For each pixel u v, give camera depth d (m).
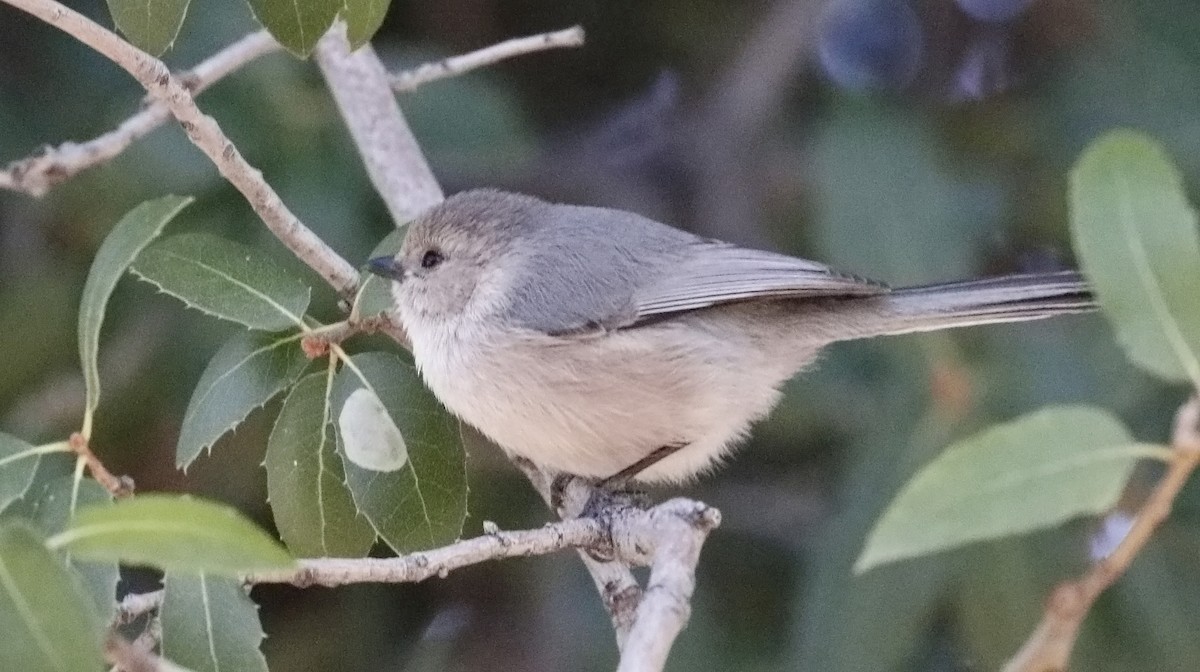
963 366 9.80
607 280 8.28
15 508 5.94
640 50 12.53
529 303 8.21
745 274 8.37
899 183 10.35
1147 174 4.29
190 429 6.62
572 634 10.41
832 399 10.34
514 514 10.36
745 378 8.45
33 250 10.57
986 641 9.28
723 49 12.40
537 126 12.55
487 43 12.35
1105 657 9.45
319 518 6.71
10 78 10.81
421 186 8.90
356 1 6.38
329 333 6.82
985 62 11.80
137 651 4.62
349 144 10.31
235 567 4.40
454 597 10.95
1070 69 11.30
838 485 10.20
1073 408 4.17
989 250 11.08
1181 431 4.09
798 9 12.11
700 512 6.17
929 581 9.37
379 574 5.47
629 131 12.66
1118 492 4.13
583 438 8.23
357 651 10.70
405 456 6.61
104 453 10.15
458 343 8.30
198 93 8.95
